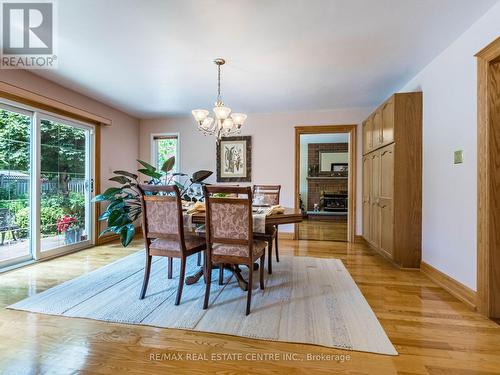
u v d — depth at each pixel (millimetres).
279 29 2105
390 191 3094
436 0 1768
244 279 2617
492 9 1861
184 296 2246
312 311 1972
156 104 4215
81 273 2805
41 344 1568
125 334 1678
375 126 3625
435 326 1771
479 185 1971
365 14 1914
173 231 2121
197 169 5016
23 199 3068
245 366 1393
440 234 2547
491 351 1506
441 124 2529
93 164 4020
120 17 1942
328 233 5301
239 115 2879
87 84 3332
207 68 2850
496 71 1860
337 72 2959
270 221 2215
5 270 2840
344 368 1372
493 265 1891
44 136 3287
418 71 2938
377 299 2189
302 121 4609
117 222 3674
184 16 1934
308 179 8406
